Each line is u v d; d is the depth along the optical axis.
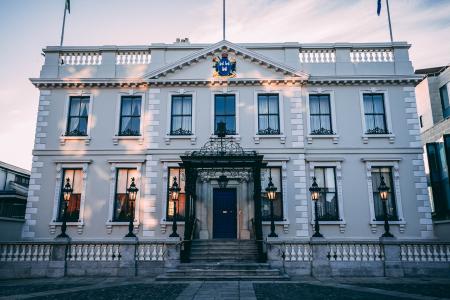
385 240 13.82
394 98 19.19
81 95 19.44
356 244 13.93
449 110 24.31
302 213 17.62
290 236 17.36
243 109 18.92
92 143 18.80
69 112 19.38
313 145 18.67
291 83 19.08
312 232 17.67
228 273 13.18
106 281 12.80
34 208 17.95
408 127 18.80
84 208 17.94
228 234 18.17
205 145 18.22
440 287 11.22
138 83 19.28
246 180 18.42
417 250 13.85
